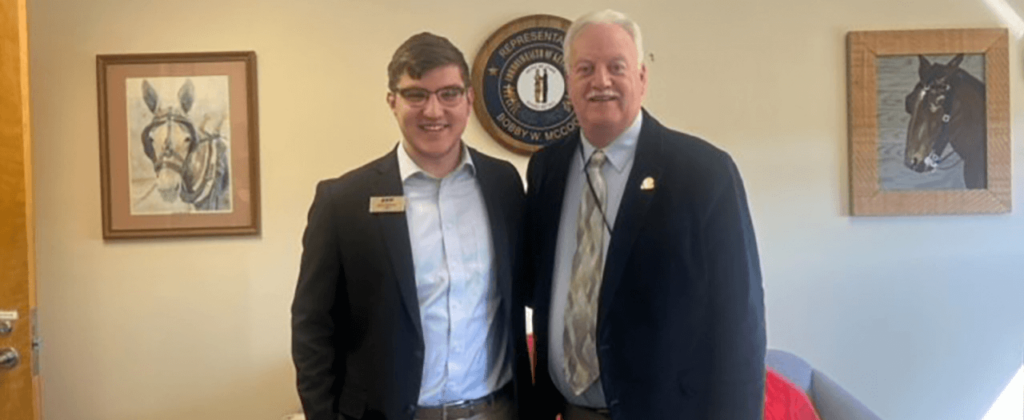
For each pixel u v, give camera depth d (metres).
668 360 1.29
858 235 2.50
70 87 2.45
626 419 1.30
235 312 2.49
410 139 1.37
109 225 2.45
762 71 2.48
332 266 1.43
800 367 2.31
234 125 2.45
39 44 2.45
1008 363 2.51
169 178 2.45
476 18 2.46
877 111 2.46
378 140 2.47
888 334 2.51
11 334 1.82
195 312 2.49
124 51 2.46
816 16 2.47
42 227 2.47
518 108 2.46
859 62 2.45
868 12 2.47
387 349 1.36
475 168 1.47
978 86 2.46
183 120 2.44
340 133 2.46
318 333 1.42
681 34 2.47
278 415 2.50
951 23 2.47
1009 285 2.49
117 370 2.49
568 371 1.39
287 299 2.48
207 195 2.45
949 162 2.46
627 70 1.33
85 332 2.49
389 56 2.46
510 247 1.48
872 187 2.46
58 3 2.44
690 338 1.29
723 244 1.28
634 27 1.36
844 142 2.48
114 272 2.48
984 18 2.47
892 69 2.46
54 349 2.49
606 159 1.38
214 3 2.45
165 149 2.45
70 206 2.47
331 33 2.46
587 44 1.33
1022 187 2.48
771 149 2.49
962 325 2.51
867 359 2.52
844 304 2.51
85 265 2.47
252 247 2.47
